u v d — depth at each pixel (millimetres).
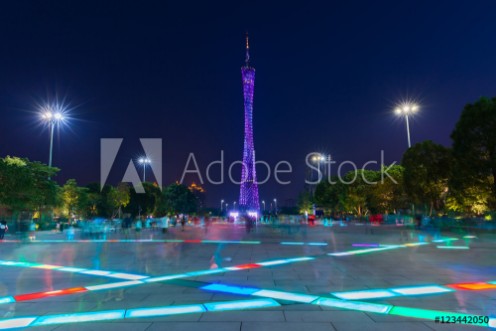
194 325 6398
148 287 9883
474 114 34531
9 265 14758
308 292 9047
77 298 8641
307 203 106625
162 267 13703
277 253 18422
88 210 65312
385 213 68562
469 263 14461
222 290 9367
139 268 13516
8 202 36312
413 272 12164
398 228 47594
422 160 45125
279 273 12039
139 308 7625
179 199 114125
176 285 10109
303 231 41094
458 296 8531
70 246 24203
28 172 38969
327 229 45844
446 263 14469
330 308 7488
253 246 22672
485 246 22078
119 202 68000
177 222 67188
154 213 83750
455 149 36406
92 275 12031
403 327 6227
